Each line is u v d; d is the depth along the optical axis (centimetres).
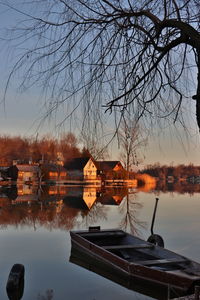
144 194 4881
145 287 892
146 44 403
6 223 2039
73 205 3222
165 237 1698
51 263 1163
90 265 1147
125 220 2298
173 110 425
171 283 830
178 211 2816
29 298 838
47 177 7394
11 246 1416
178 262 938
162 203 3512
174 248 1447
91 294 862
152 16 391
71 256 1257
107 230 1371
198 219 2333
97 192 5206
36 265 1136
